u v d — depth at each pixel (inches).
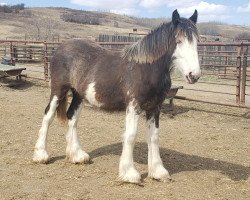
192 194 177.5
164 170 195.0
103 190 179.9
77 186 184.9
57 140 266.1
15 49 751.7
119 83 189.2
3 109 367.6
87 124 319.0
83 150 230.2
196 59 170.4
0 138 270.1
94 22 2989.7
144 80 180.2
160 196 173.8
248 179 199.8
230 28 2524.6
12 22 2397.9
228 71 679.7
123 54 194.4
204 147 261.9
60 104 220.7
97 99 199.9
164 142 271.1
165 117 352.2
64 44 220.4
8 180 191.8
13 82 532.4
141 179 194.5
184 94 455.2
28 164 216.4
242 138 288.2
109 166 214.7
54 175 200.1
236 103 358.0
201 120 347.3
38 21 2539.4
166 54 179.9
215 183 192.7
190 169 213.5
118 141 269.1
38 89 504.1
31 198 169.9
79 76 206.4
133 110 184.9
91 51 207.5
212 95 457.1
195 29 175.5
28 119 331.9
